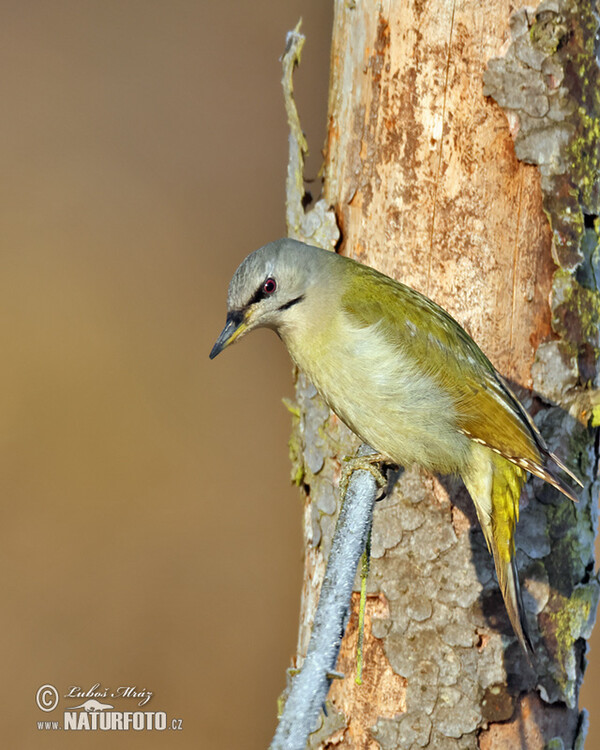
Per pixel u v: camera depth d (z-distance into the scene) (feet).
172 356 60.80
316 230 33.14
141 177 70.03
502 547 30.17
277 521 54.54
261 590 51.49
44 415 57.62
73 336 60.85
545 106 30.42
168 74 73.77
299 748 18.86
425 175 31.17
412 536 31.99
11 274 63.36
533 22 30.19
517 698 31.81
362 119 31.99
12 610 48.78
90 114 72.13
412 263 31.53
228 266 65.67
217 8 75.92
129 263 64.85
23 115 72.90
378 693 32.42
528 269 30.89
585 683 46.21
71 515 53.62
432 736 32.04
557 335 31.04
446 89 30.76
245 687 47.32
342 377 30.12
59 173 68.85
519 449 29.50
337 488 33.83
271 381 60.23
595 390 31.50
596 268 31.48
